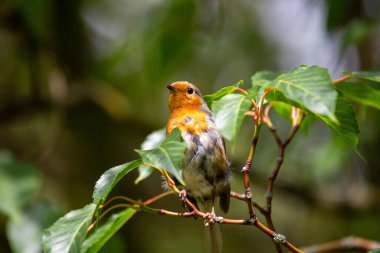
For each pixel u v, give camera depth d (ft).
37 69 38.01
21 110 38.55
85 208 15.33
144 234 41.57
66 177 41.06
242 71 42.19
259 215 42.65
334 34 31.96
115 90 41.83
